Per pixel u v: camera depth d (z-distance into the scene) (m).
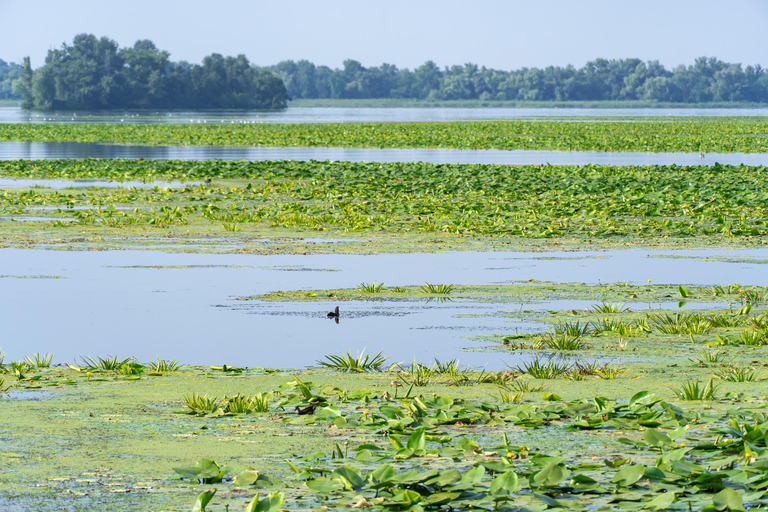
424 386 25.66
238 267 46.09
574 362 28.50
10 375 26.98
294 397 24.02
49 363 28.50
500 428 21.27
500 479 16.53
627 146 164.00
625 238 56.62
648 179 93.62
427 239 55.94
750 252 51.31
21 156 137.50
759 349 30.06
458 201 75.44
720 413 22.31
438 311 36.22
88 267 45.88
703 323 33.00
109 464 18.53
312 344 31.05
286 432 21.03
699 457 18.58
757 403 23.20
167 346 30.80
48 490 16.94
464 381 26.16
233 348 30.52
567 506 15.84
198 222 62.88
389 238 56.31
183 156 139.25
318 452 18.95
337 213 67.56
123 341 31.53
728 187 84.38
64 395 24.44
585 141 178.38
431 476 16.73
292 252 50.94
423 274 44.25
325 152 151.38
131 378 26.38
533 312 36.00
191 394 24.62
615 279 42.94
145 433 20.83
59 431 20.95
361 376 26.81
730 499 15.27
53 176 100.38
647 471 16.98
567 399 24.06
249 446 19.88
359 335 32.34
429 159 132.62
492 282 42.19
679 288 38.88
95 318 34.97
